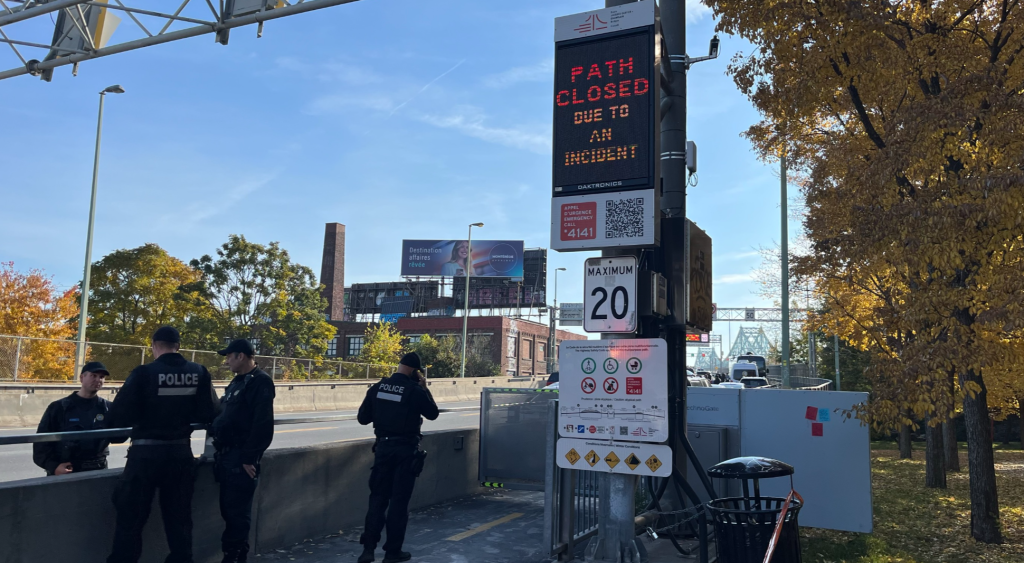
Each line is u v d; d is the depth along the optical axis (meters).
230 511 5.52
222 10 11.62
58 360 24.69
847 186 10.35
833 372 36.59
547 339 83.94
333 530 7.38
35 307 36.88
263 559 6.27
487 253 84.31
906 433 20.58
